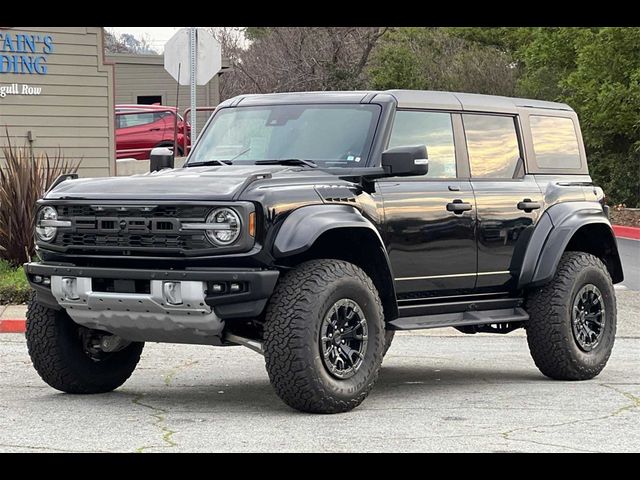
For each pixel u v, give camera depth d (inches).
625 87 1455.5
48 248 320.8
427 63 2016.5
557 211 386.3
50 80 872.9
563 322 378.6
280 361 299.1
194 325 304.2
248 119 363.3
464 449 268.8
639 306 609.0
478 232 361.1
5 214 635.5
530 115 395.9
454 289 357.4
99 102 895.7
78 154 887.7
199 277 296.5
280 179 311.3
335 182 320.8
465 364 432.8
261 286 294.5
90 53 889.5
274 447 269.1
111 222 310.5
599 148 1572.3
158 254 305.4
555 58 1590.8
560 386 373.7
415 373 407.5
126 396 347.9
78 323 326.3
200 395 350.6
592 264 389.4
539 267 376.8
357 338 312.8
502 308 376.5
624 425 301.9
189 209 300.5
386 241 332.8
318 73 1899.6
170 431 289.1
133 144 1187.3
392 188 337.1
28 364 414.6
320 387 303.4
